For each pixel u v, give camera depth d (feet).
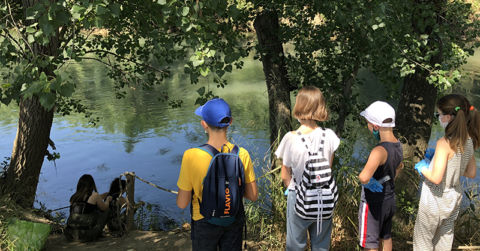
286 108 24.94
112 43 28.19
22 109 19.69
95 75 99.81
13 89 15.53
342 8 17.72
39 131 19.97
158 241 16.12
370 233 10.09
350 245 12.83
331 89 25.30
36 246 14.26
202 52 13.37
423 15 20.43
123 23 26.11
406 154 24.09
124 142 54.39
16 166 19.88
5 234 13.91
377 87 76.74
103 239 17.25
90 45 28.17
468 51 22.48
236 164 8.43
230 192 8.32
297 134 9.34
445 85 18.28
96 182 40.70
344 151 13.82
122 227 18.78
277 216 13.61
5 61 14.10
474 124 9.49
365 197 10.08
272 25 26.68
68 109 32.60
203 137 56.54
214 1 13.41
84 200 17.25
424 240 10.34
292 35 26.11
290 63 26.50
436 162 9.46
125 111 70.33
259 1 25.76
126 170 44.04
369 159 9.53
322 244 9.79
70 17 13.35
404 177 17.76
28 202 19.72
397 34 19.90
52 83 12.07
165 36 20.86
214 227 8.53
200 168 8.32
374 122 9.63
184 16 13.29
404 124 24.11
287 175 9.80
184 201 8.57
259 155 16.38
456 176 9.71
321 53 26.91
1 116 66.44
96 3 12.25
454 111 9.37
